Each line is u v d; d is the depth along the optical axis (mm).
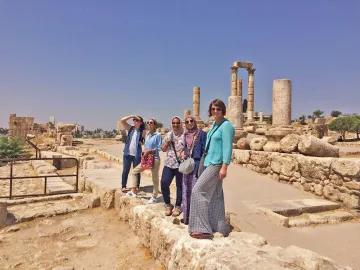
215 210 4754
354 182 7930
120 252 6027
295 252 3930
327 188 8711
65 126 30656
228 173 11461
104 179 10578
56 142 30688
